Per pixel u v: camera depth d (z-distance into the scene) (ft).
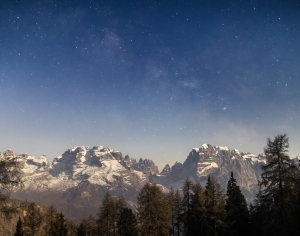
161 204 148.05
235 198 147.64
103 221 171.32
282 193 92.89
